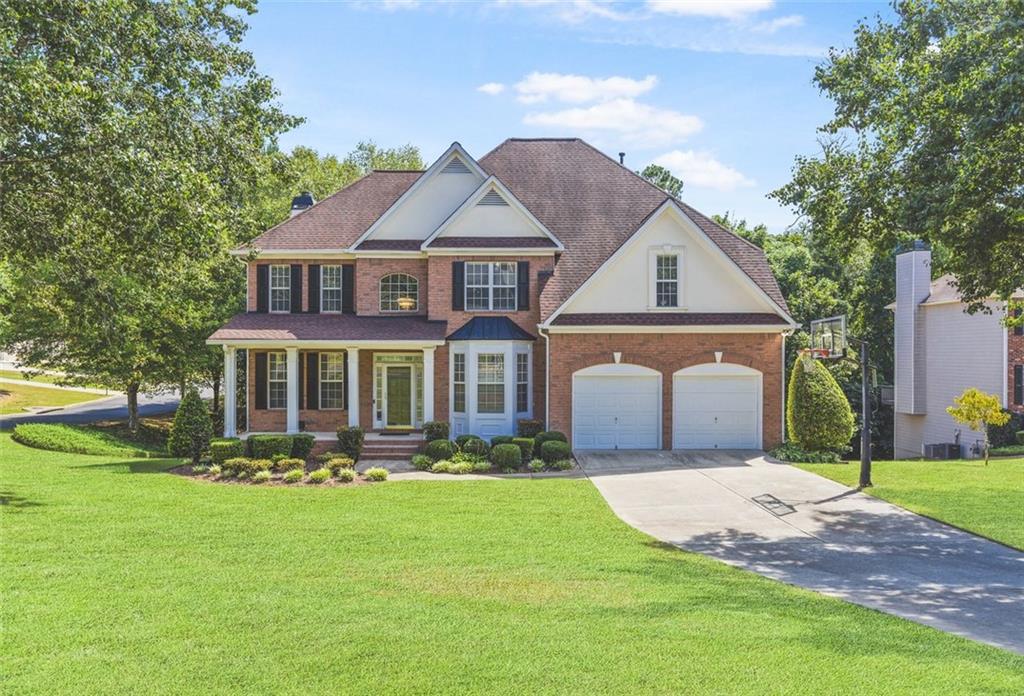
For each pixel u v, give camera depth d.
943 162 15.46
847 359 21.05
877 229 19.61
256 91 22.31
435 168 28.00
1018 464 23.95
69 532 13.63
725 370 25.06
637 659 7.70
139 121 16.55
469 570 11.59
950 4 18.23
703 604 9.89
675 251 25.20
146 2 18.08
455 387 26.28
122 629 8.54
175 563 11.68
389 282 28.02
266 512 15.94
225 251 21.39
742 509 17.05
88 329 22.94
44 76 13.80
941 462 24.75
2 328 28.52
